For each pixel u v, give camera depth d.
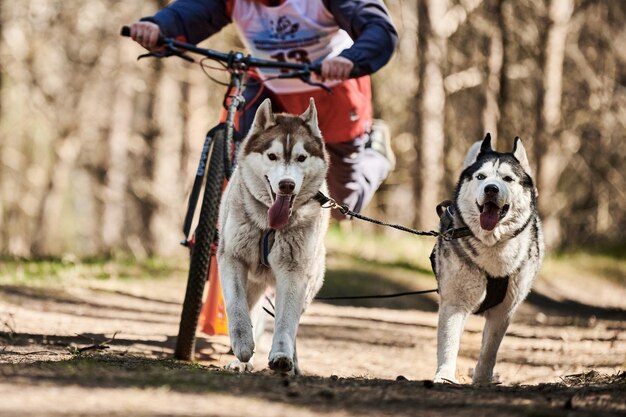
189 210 8.78
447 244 8.38
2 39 35.09
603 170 45.91
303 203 7.76
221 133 8.71
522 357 11.38
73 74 38.03
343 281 20.56
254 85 9.20
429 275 22.88
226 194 8.12
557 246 38.66
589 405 5.98
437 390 6.55
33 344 9.06
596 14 42.88
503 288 8.34
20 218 44.47
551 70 31.94
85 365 7.00
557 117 32.78
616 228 50.00
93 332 10.62
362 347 11.91
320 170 7.81
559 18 31.78
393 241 29.94
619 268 30.05
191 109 32.47
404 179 42.75
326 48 9.16
